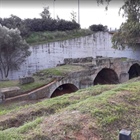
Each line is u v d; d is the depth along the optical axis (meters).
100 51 33.69
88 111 5.86
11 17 30.59
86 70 21.38
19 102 15.08
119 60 26.62
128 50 36.69
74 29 34.09
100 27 36.91
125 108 6.32
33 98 16.28
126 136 3.92
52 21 33.28
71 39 29.94
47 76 20.00
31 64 26.36
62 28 33.53
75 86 20.31
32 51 26.39
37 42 28.08
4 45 22.45
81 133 4.87
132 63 28.94
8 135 4.60
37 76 20.70
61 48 28.97
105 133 5.02
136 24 15.98
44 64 27.47
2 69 23.97
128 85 9.17
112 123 5.45
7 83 18.22
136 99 7.22
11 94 15.62
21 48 23.69
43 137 4.59
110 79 27.44
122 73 27.16
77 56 30.81
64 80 19.20
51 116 6.00
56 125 5.12
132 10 15.91
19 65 24.73
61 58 29.02
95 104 6.38
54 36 30.44
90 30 34.66
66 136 4.69
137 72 33.03
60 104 7.85
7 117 7.22
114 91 8.00
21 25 29.42
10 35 22.84
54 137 4.61
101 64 23.64
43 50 27.28
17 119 7.01
